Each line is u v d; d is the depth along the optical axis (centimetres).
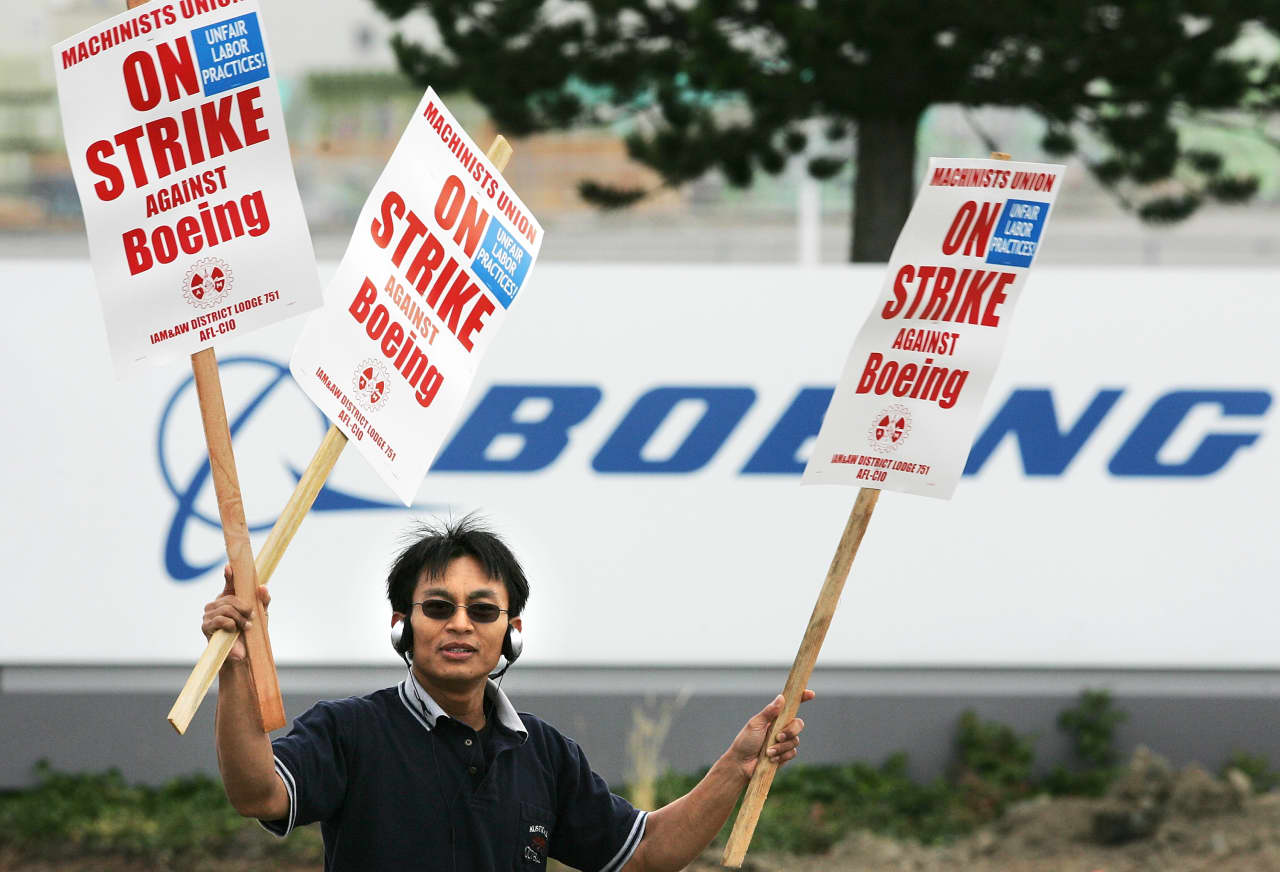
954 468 1514
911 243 1518
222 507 1276
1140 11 3772
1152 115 4044
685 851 1470
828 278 3694
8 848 3353
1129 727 3744
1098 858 3288
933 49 3881
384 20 4300
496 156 1490
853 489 3703
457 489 3678
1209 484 3709
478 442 3678
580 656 3688
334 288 1385
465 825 1341
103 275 1300
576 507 3691
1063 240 10925
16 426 3622
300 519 1342
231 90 1323
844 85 3944
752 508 3703
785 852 3372
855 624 3712
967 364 1516
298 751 1288
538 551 3691
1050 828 3425
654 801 3538
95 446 3631
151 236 1309
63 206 11006
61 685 3672
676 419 3703
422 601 1339
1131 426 3706
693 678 3738
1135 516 3712
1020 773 3659
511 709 1401
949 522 3706
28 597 3625
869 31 3797
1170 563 3716
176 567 3641
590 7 4125
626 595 3697
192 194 1318
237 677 1235
